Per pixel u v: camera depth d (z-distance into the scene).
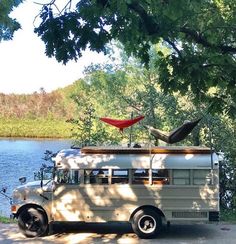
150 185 12.80
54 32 7.27
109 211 12.84
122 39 7.46
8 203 19.86
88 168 12.88
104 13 7.15
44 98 63.53
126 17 7.33
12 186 24.36
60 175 12.98
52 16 7.29
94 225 14.44
